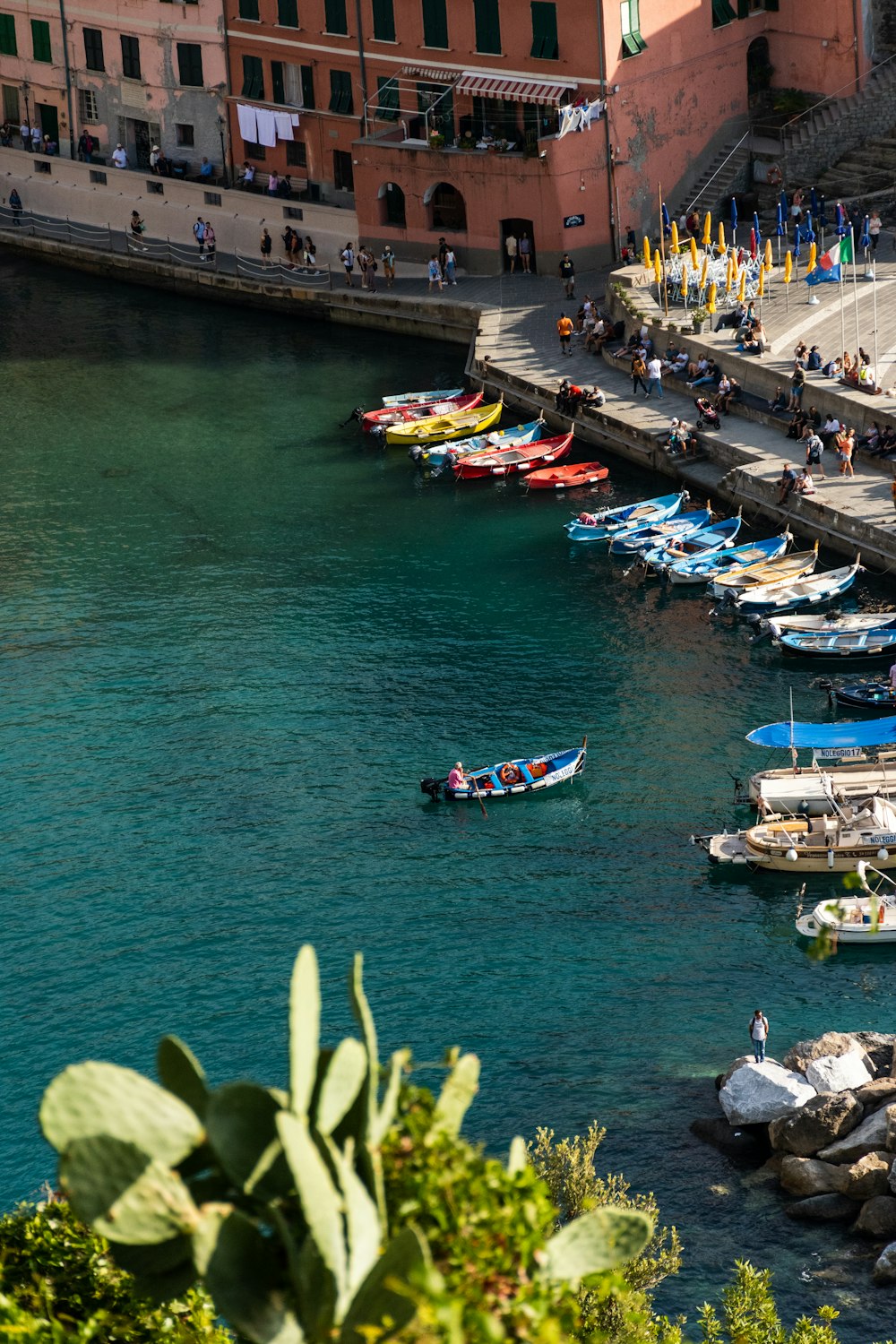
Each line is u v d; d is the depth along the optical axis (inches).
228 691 2822.3
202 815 2475.4
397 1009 2062.0
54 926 2240.4
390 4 4434.1
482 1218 532.7
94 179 5172.2
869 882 2285.9
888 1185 1700.3
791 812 2406.5
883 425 3346.5
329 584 3206.2
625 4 4190.5
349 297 4557.1
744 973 2116.1
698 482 3484.3
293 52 4680.1
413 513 3503.9
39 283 5088.6
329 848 2393.0
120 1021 2059.5
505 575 3208.7
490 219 4421.8
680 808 2458.2
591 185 4315.9
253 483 3683.6
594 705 2741.1
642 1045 1988.2
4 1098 1942.7
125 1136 488.7
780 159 4399.6
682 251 4266.7
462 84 4347.9
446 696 2783.0
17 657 2952.8
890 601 2984.7
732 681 2787.9
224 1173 502.9
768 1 4498.0
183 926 2233.0
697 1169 1788.9
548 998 2076.8
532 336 4160.9
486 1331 478.3
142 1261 500.4
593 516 3324.3
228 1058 1991.9
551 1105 1893.5
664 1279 1641.2
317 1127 498.0
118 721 2736.2
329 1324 486.6
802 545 3228.3
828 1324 1222.9
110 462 3816.4
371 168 4544.8
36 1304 752.3
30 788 2551.7
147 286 5014.8
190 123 4980.3
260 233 4859.7
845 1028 2011.6
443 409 3956.7
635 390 3804.1
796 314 3841.0
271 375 4303.6
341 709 2758.4
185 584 3221.0
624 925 2219.5
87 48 5078.7
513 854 2373.3
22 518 3548.2
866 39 4387.3
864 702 2677.2
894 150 4328.3
